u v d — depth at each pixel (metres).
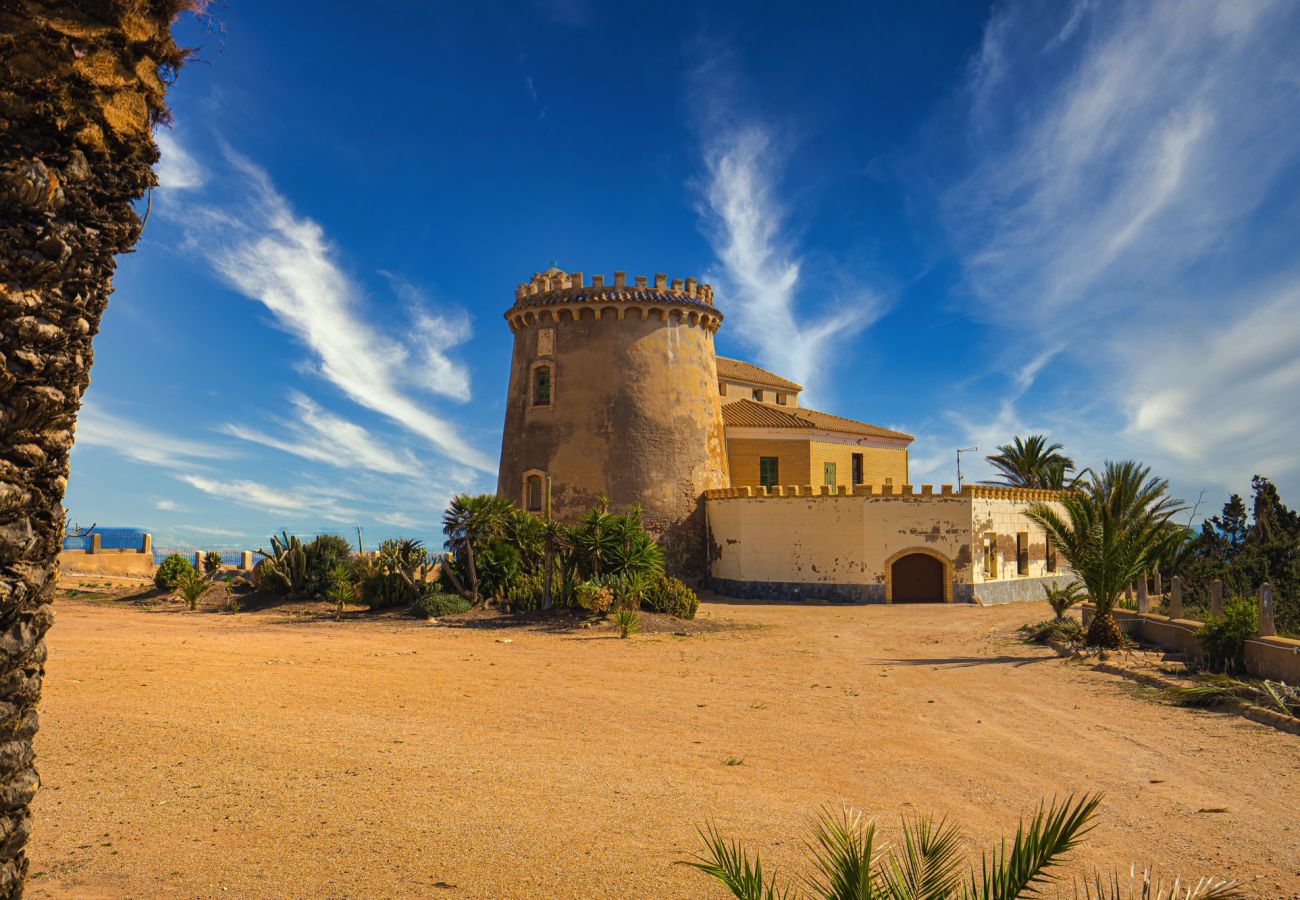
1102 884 6.66
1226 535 38.50
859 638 25.25
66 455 4.50
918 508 38.12
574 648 21.88
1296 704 13.70
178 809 7.91
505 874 6.67
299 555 35.09
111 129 4.45
